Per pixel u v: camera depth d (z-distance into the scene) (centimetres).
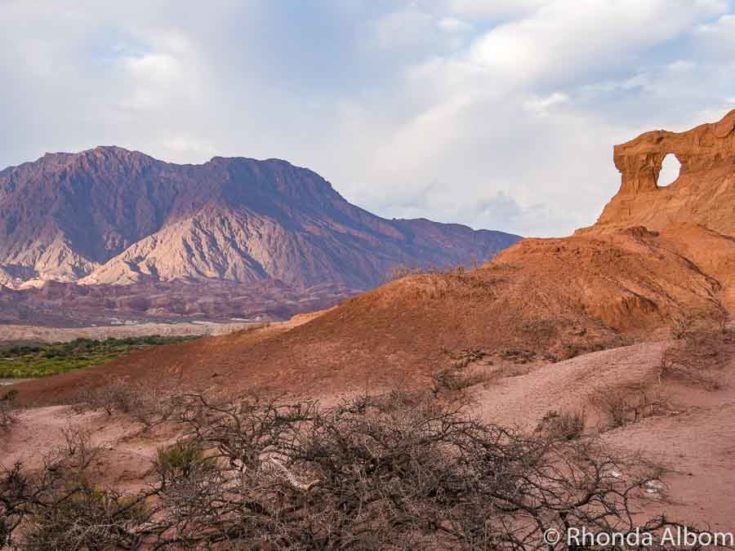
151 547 574
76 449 1605
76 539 567
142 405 2444
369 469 544
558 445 942
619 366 2253
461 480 529
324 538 494
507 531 551
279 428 666
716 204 7669
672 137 8969
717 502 931
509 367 3136
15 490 864
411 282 4356
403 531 496
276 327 4762
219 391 3200
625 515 866
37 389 4131
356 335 3834
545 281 4409
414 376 3184
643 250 5006
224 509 560
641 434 1533
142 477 1370
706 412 1689
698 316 3894
